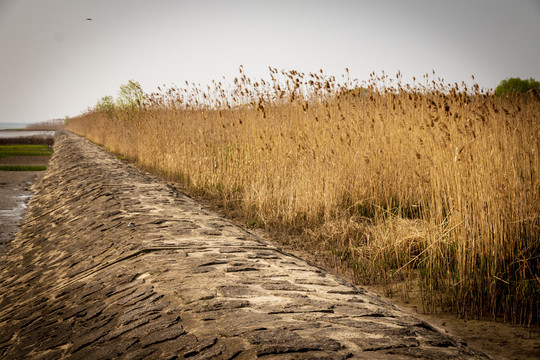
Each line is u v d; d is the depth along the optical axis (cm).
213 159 1183
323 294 419
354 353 283
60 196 1298
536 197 565
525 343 382
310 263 590
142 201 934
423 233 595
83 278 583
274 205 877
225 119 1259
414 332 338
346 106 1023
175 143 1419
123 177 1317
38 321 496
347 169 859
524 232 539
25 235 1055
